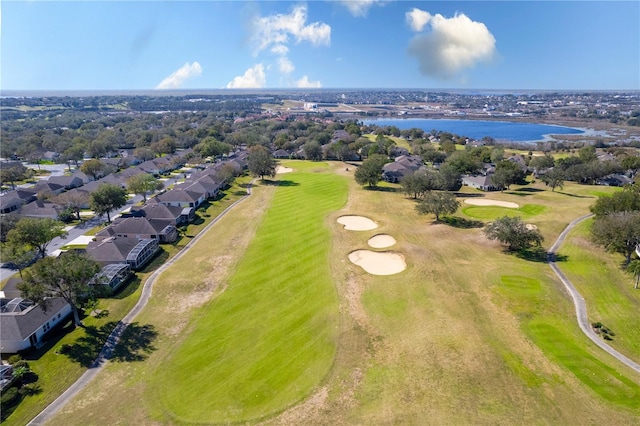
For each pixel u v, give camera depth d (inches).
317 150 7106.3
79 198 3823.8
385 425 1314.0
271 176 5565.9
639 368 1584.6
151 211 3550.7
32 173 5728.3
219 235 3243.1
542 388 1460.4
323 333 1849.2
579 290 2240.4
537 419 1317.7
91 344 1830.7
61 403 1478.8
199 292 2300.7
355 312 2014.0
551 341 1747.0
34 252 2721.5
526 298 2101.4
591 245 2810.0
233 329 1925.4
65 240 3189.0
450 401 1405.0
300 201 4190.5
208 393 1510.8
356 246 2866.6
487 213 3686.0
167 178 5639.8
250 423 1358.3
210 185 4552.2
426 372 1557.6
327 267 2532.0
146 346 1813.5
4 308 1936.5
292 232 3211.1
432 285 2245.3
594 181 5339.6
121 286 2373.3
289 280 2394.2
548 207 3789.4
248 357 1712.6
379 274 2445.9
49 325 1940.2
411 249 2753.4
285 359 1686.8
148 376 1617.9
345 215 3614.7
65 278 1847.9
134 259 2573.8
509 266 2504.9
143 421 1386.6
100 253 2586.1
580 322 1919.3
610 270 2459.4
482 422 1307.8
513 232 2677.2
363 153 7219.5
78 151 6481.3
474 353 1657.2
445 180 4505.4
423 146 7455.7
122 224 3144.7
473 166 5413.4
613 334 1824.6
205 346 1801.2
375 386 1499.8
